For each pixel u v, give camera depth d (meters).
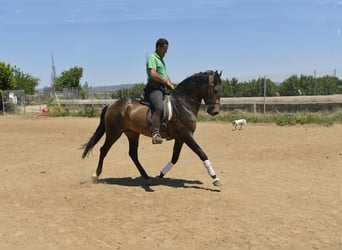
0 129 23.02
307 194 8.01
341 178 9.37
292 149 13.63
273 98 28.88
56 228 6.33
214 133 18.81
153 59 8.37
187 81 8.62
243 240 5.67
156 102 8.31
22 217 6.93
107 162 12.05
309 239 5.69
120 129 8.98
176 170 10.58
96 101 41.25
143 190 8.48
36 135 19.64
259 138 16.61
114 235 5.97
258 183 8.98
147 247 5.51
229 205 7.29
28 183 9.48
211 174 8.58
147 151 14.08
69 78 63.03
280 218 6.56
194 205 7.32
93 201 7.76
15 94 39.69
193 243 5.60
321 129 18.92
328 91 29.06
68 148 15.18
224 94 33.22
